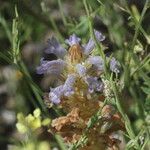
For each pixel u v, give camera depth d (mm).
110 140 411
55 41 405
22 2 542
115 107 408
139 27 447
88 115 407
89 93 405
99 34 409
